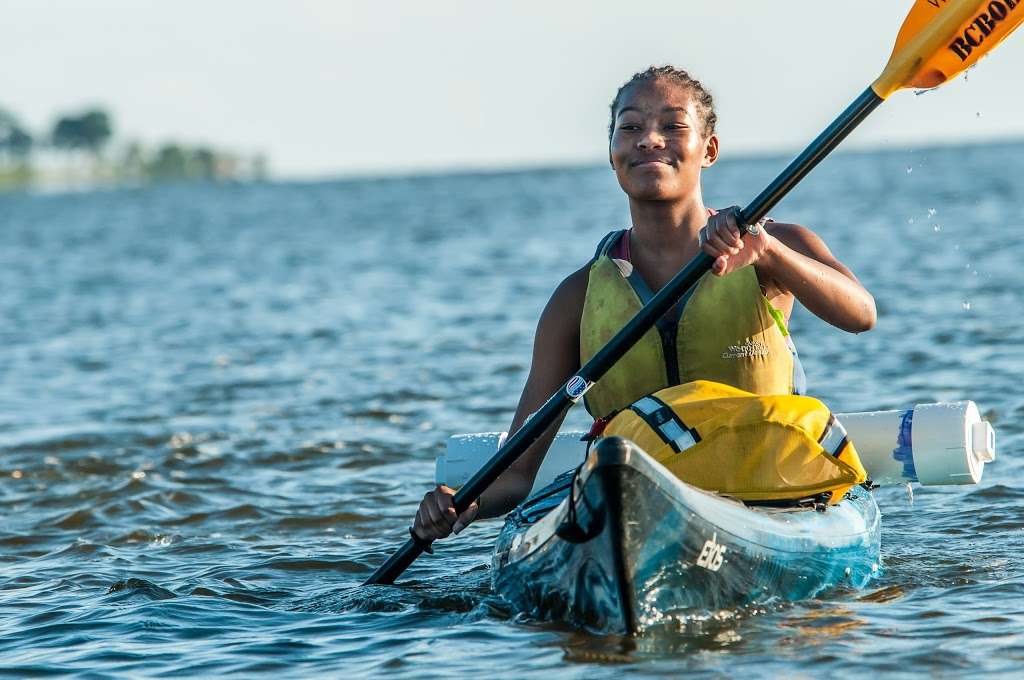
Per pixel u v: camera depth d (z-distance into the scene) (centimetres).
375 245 10081
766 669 1284
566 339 1611
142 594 1719
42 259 10650
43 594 1748
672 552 1355
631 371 1540
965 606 1490
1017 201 10562
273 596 1702
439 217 14688
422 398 3269
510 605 1547
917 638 1370
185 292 6850
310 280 7150
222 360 4156
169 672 1394
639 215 1538
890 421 1666
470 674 1318
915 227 8425
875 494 2191
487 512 1650
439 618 1535
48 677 1392
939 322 4050
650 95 1508
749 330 1514
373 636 1480
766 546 1435
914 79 1459
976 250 6481
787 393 1561
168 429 2992
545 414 1486
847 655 1320
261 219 17188
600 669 1298
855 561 1569
